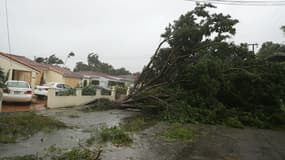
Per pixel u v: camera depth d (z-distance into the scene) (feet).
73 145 21.91
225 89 47.62
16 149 19.70
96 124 33.88
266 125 41.98
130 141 24.88
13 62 62.28
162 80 53.98
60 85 65.31
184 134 29.09
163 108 46.96
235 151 23.02
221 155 21.43
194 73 45.44
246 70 48.08
